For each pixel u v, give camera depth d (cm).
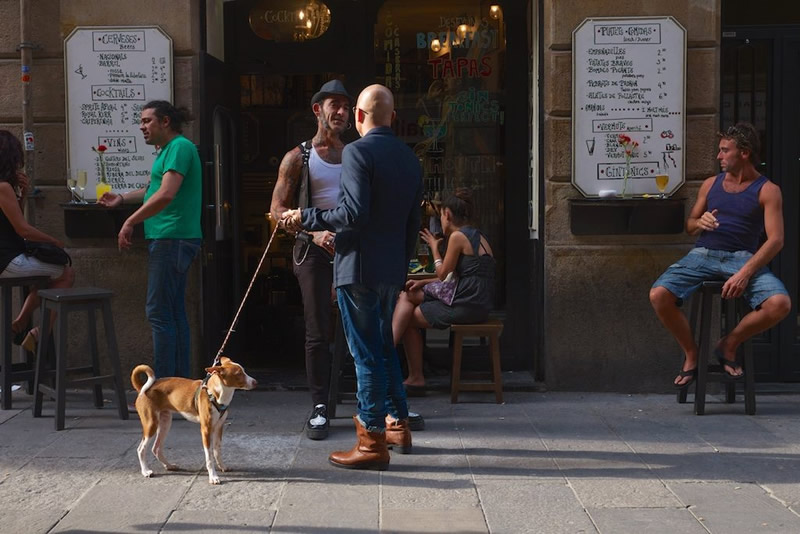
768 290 555
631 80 622
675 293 578
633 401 616
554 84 627
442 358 688
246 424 555
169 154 557
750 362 575
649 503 416
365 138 450
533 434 532
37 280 593
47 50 638
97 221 634
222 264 680
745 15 656
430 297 611
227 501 416
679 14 620
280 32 701
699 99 625
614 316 636
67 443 512
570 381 641
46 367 598
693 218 595
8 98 639
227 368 438
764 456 488
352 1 695
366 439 461
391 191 447
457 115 696
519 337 692
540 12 639
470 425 553
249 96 738
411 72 696
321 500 418
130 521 392
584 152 627
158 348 567
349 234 451
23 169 631
